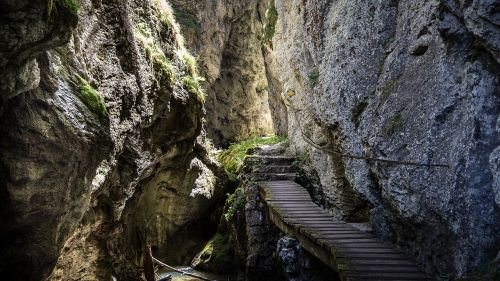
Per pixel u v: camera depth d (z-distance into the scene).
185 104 11.65
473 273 5.92
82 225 8.56
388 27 9.33
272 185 14.17
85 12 7.63
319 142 13.09
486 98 6.29
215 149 19.97
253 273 12.77
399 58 8.67
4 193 5.90
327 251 8.70
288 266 10.14
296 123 15.60
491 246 5.96
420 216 7.43
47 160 6.21
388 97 8.67
